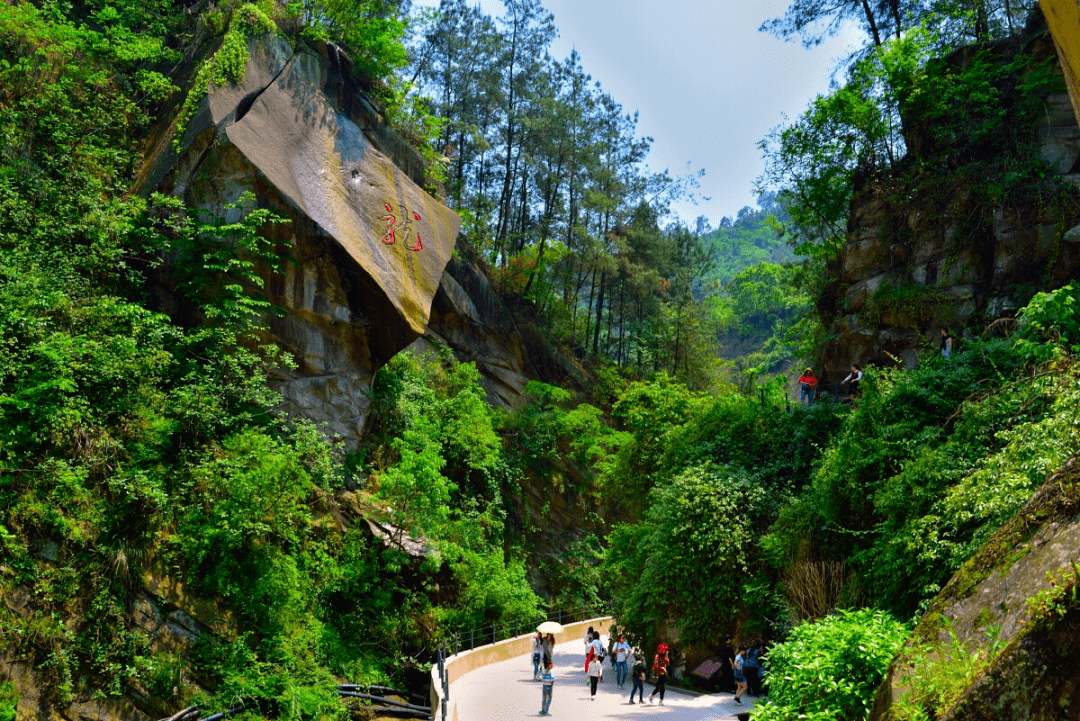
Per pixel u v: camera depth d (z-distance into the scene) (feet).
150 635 54.90
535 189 157.89
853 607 43.57
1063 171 69.77
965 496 32.42
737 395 74.59
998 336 66.74
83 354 59.11
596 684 57.98
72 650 49.88
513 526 106.93
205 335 69.26
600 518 120.37
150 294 75.25
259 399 69.87
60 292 60.90
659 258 165.68
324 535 74.23
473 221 139.44
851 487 49.26
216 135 74.69
